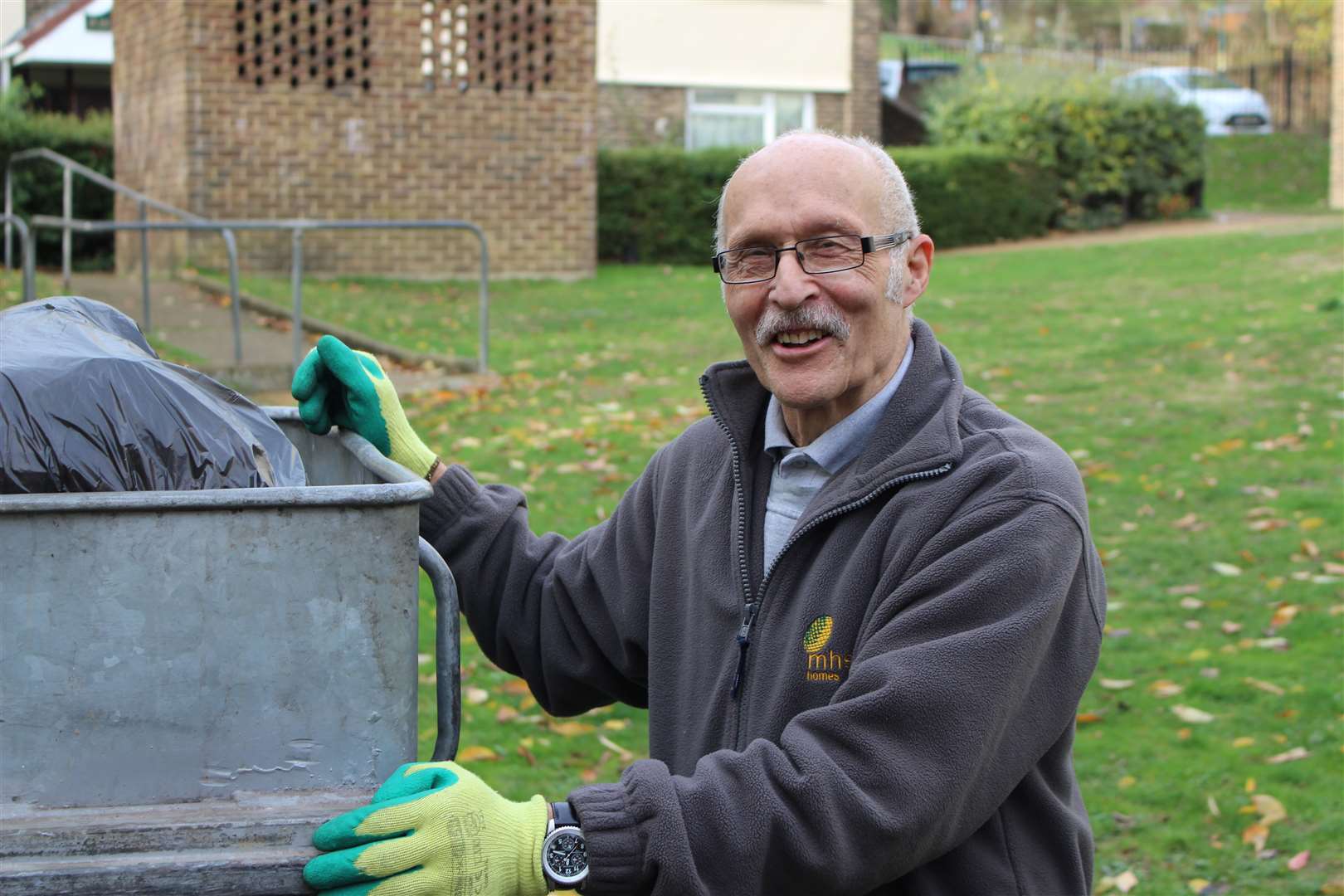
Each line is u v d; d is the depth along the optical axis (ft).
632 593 7.29
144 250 33.35
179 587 4.92
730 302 6.53
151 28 45.19
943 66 92.48
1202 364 28.91
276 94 43.80
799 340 6.37
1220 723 15.02
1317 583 18.16
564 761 14.30
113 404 5.26
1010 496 5.80
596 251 50.98
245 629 4.98
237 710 4.99
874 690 5.44
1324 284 36.91
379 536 5.05
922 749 5.35
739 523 6.64
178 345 31.27
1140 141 60.90
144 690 4.92
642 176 53.36
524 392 27.96
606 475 22.17
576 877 5.14
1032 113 59.26
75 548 4.84
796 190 6.31
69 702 4.87
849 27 71.05
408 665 5.09
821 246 6.31
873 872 5.34
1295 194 75.25
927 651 5.47
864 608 6.05
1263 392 26.58
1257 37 117.39
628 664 7.37
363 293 41.55
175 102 43.57
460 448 23.48
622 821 5.20
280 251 44.32
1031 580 5.60
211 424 5.40
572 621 7.54
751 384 6.85
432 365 30.30
